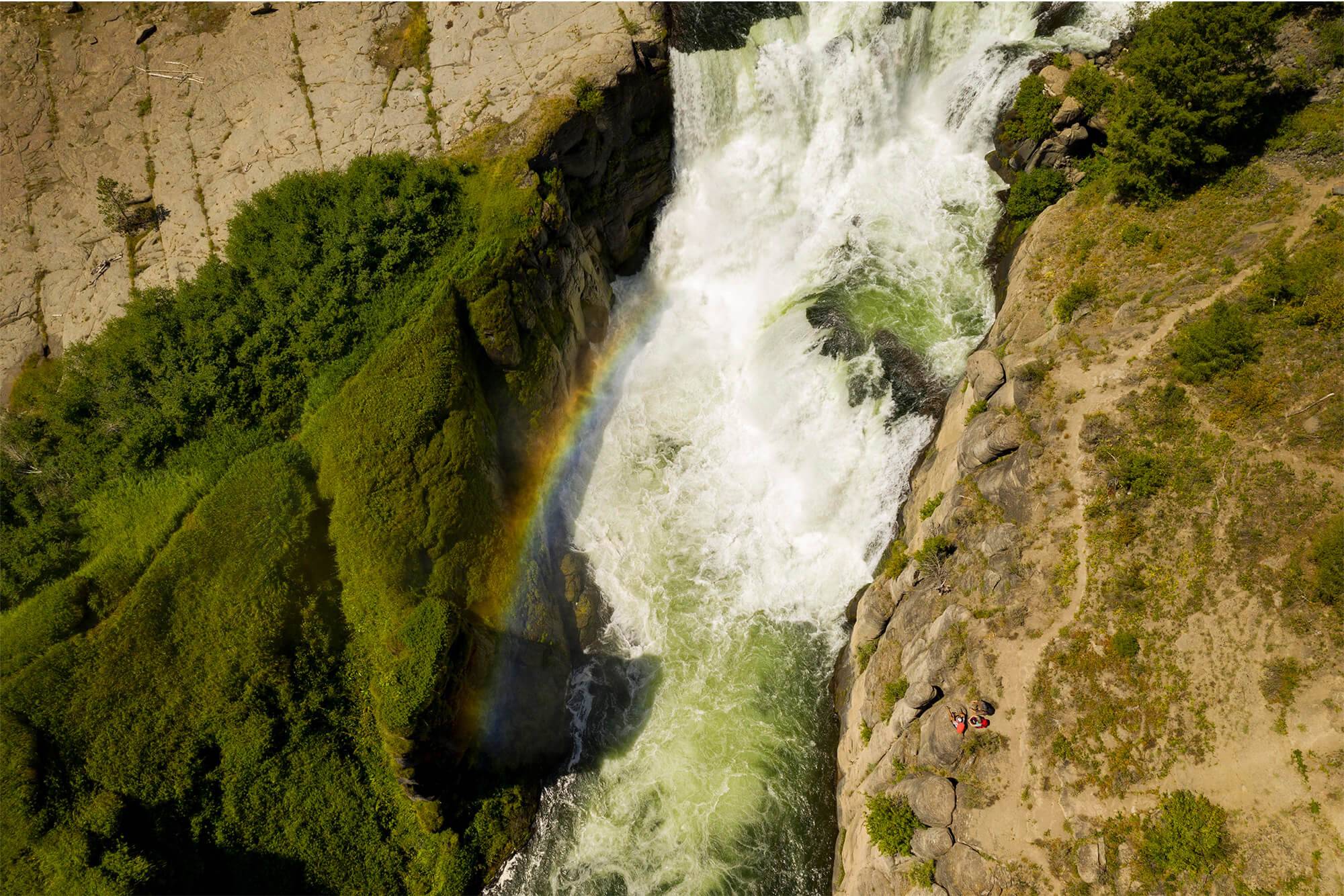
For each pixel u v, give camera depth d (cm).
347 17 4816
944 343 4284
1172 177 3850
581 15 4672
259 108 4600
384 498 3503
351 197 4134
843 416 4278
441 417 3647
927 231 4653
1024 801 2900
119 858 2877
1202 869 2586
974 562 3366
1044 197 4341
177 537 3350
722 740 3784
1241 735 2719
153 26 4812
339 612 3447
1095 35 4572
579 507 4434
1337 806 2509
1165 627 2964
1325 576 2722
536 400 4156
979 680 3125
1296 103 3725
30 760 2898
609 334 4969
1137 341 3447
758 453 4453
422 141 4341
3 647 3081
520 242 3975
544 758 3703
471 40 4666
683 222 5053
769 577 4153
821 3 4788
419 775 3169
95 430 3662
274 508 3434
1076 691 2992
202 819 3123
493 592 3612
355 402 3634
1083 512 3247
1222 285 3428
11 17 4828
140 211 4353
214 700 3167
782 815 3597
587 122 4334
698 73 4700
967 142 4744
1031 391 3509
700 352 4831
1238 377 3164
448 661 3062
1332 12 3791
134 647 3147
